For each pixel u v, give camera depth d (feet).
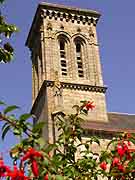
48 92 174.70
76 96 179.22
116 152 34.14
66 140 39.06
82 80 188.75
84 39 204.03
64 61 193.88
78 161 38.06
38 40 208.64
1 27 34.50
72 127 40.86
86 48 201.87
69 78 187.62
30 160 23.57
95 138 40.50
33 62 217.36
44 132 163.94
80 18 207.62
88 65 195.72
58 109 167.32
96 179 38.14
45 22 200.95
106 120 175.22
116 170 34.19
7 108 26.11
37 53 210.18
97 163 38.11
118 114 190.60
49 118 164.96
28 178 24.40
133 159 33.53
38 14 204.64
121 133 34.63
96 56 199.72
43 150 25.54
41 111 181.88
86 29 207.21
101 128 157.79
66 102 175.73
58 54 193.47
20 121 26.61
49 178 26.04
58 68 188.75
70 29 204.13
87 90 182.39
